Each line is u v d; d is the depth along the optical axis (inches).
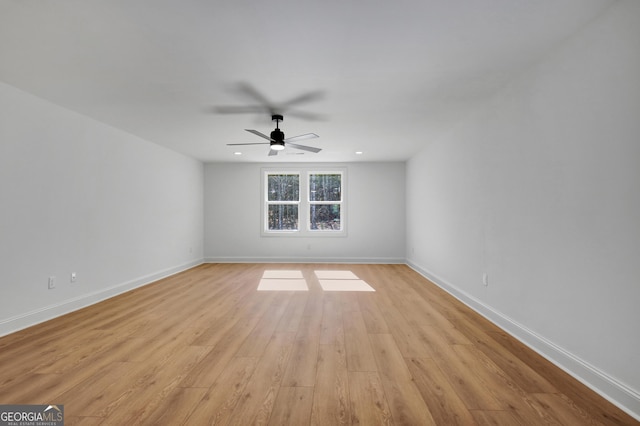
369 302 160.9
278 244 294.7
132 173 191.9
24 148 125.6
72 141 148.1
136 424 65.7
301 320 132.9
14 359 95.8
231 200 294.7
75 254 149.3
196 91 125.6
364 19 80.0
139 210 198.7
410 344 107.8
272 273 241.9
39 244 131.6
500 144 124.3
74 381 82.9
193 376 85.7
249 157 268.8
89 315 140.0
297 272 246.1
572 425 66.2
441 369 90.1
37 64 103.3
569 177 88.4
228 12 76.9
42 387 79.9
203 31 85.1
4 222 118.3
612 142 75.1
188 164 263.7
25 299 125.4
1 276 116.9
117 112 150.3
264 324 127.9
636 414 68.6
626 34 71.5
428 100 134.5
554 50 93.9
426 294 177.5
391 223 290.0
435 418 68.1
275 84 119.1
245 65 104.3
